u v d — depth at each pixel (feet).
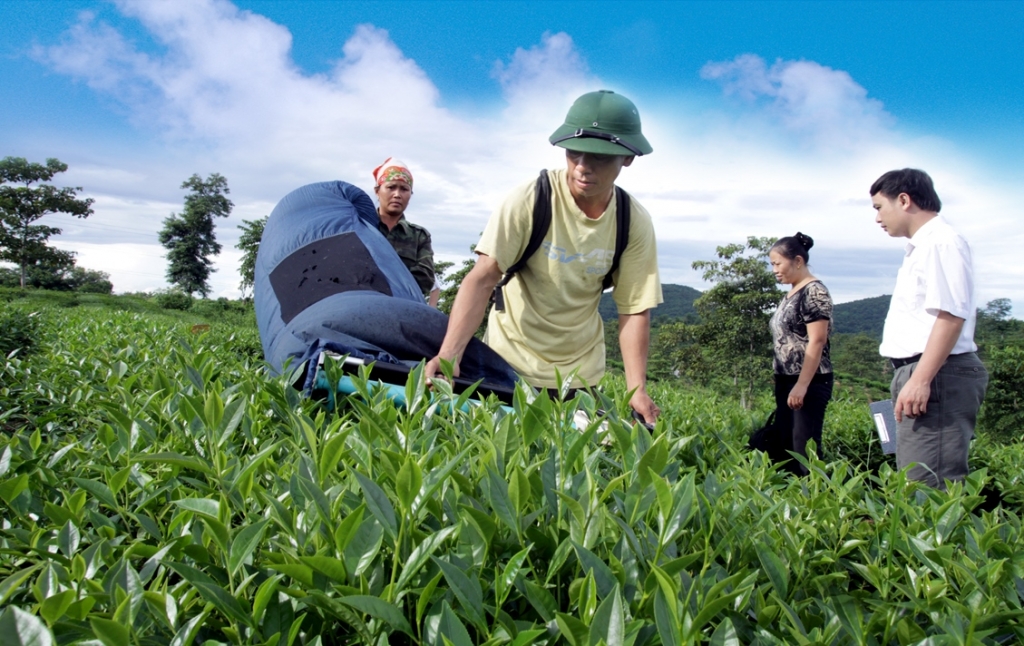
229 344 26.68
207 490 5.78
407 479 4.14
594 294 12.69
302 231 16.93
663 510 4.35
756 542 4.84
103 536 5.20
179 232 362.74
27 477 5.39
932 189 14.10
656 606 3.55
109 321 27.55
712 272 123.13
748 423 21.44
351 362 10.94
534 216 11.58
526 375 12.67
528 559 4.58
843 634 4.69
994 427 105.09
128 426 6.88
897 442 14.12
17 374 12.40
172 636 3.99
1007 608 4.97
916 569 5.65
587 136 10.55
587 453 6.02
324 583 4.06
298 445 6.74
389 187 20.98
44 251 303.89
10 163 303.27
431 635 3.81
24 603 4.84
